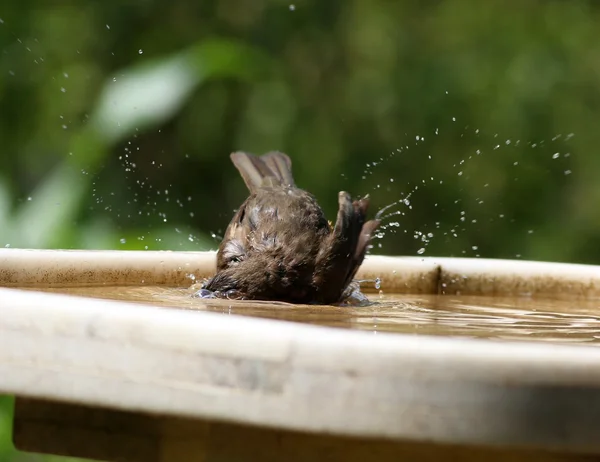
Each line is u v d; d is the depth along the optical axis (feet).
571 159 67.21
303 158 67.62
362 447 11.26
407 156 67.67
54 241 37.88
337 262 21.98
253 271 21.50
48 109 56.59
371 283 25.50
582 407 9.17
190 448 12.21
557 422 9.18
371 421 9.48
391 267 25.73
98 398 10.80
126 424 12.69
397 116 68.18
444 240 66.18
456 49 69.36
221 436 11.96
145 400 10.49
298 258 21.79
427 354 9.36
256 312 18.02
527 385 9.18
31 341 11.25
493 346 9.46
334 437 10.94
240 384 9.99
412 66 69.21
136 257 23.27
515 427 9.20
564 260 65.67
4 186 40.60
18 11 59.98
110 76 58.70
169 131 66.74
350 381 9.53
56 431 13.21
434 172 67.31
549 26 69.72
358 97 68.90
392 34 69.92
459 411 9.27
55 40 61.21
